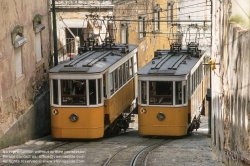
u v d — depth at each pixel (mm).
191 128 25156
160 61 24453
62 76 21547
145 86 22938
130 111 27359
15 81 20531
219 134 18125
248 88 12578
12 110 20156
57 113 21766
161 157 18859
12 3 20406
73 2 31484
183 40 45500
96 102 21672
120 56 24531
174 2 43688
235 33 14672
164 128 23000
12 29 20344
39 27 23281
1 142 18812
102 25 31375
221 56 17719
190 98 23703
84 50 25625
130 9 34156
